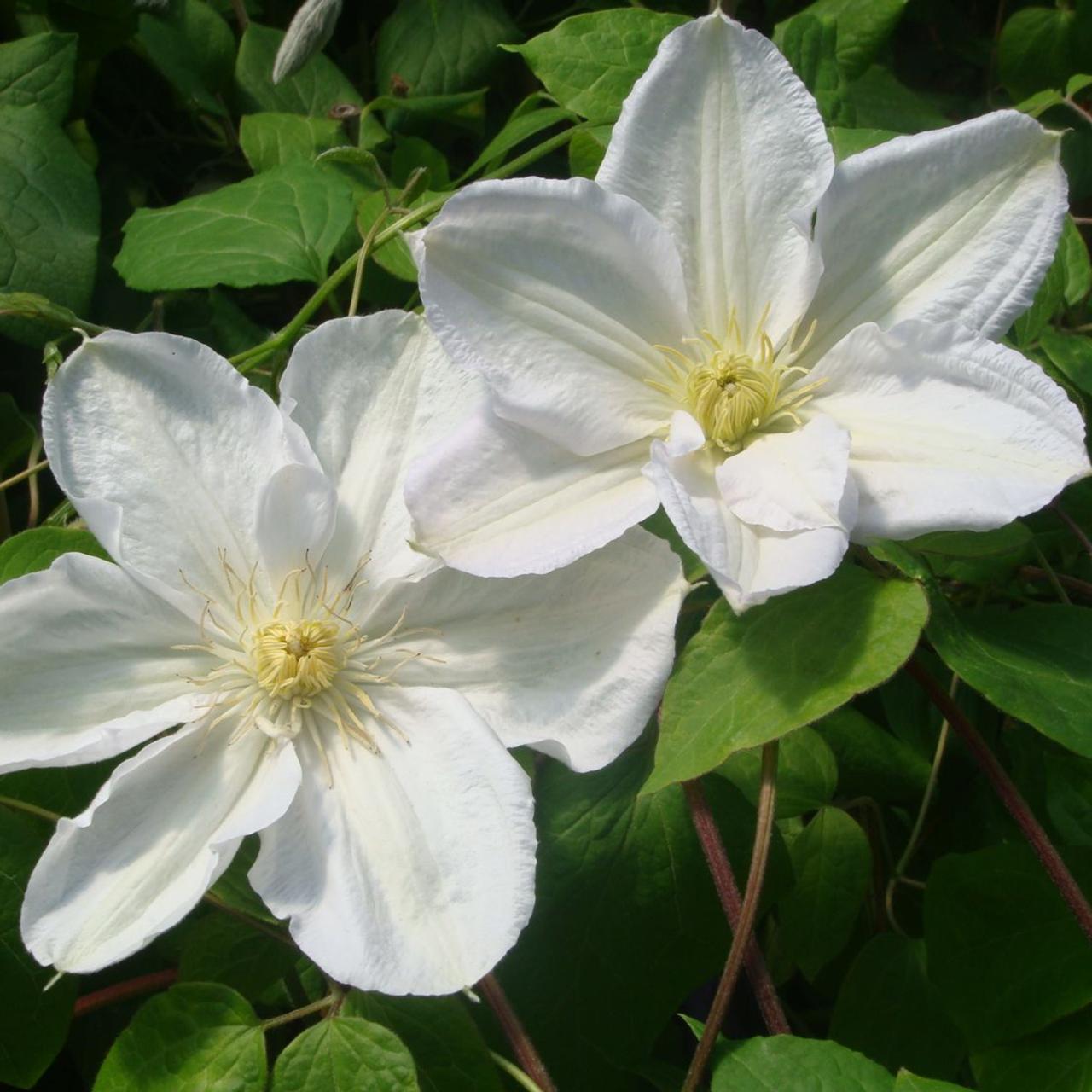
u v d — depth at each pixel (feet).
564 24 1.79
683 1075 1.55
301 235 1.78
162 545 1.46
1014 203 1.47
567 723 1.43
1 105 1.83
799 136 1.48
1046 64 2.12
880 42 1.94
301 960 1.59
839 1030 1.68
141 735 1.42
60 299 1.79
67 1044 1.68
